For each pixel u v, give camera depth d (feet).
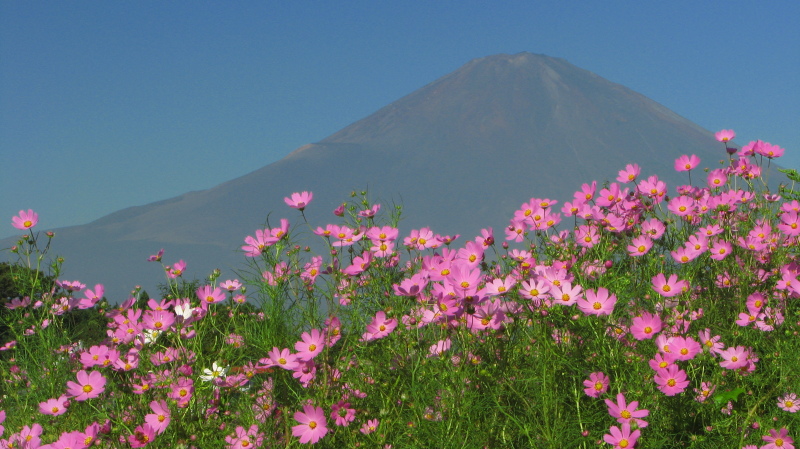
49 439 13.52
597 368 13.05
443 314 13.23
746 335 13.58
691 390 12.96
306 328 13.99
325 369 13.19
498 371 13.28
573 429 12.69
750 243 14.58
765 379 13.06
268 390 13.37
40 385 14.17
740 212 15.69
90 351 13.70
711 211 15.35
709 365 13.25
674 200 15.02
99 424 13.33
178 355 13.62
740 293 14.20
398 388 13.42
